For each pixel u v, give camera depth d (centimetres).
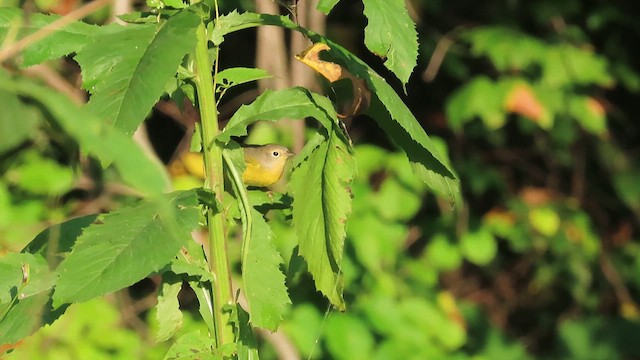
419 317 873
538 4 1034
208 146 275
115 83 234
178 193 258
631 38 1064
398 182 875
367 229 845
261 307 279
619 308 1119
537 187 1095
